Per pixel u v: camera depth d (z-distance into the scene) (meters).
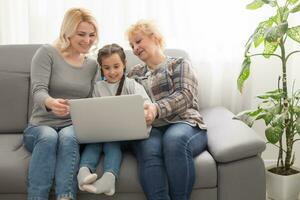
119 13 2.44
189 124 1.89
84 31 1.96
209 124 2.07
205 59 2.47
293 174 2.06
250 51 2.47
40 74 1.96
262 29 2.03
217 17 2.41
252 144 1.72
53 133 1.82
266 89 2.55
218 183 1.74
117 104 1.69
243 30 2.44
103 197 1.74
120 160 1.75
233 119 2.06
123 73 1.98
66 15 1.98
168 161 1.69
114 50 1.93
